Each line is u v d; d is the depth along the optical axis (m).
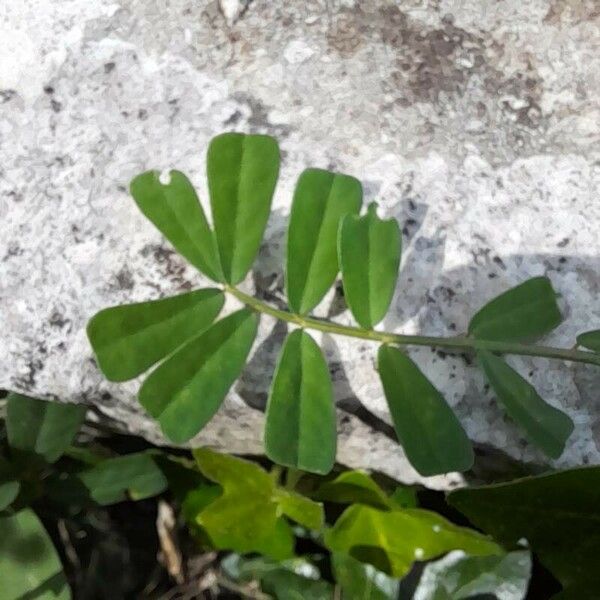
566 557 0.24
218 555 0.28
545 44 0.24
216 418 0.24
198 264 0.22
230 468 0.25
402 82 0.24
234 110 0.24
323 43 0.24
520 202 0.24
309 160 0.24
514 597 0.26
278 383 0.22
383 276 0.22
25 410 0.25
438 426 0.22
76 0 0.24
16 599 0.25
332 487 0.25
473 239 0.23
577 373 0.23
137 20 0.24
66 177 0.24
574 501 0.23
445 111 0.24
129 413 0.24
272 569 0.28
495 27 0.24
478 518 0.23
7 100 0.24
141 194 0.22
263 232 0.22
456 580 0.26
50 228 0.24
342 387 0.23
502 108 0.24
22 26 0.24
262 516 0.25
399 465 0.24
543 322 0.23
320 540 0.27
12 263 0.24
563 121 0.24
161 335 0.22
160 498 0.28
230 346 0.22
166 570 0.29
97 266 0.23
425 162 0.24
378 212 0.23
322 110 0.24
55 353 0.23
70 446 0.26
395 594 0.26
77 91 0.24
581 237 0.24
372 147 0.24
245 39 0.24
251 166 0.22
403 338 0.22
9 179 0.24
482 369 0.23
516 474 0.24
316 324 0.22
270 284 0.23
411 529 0.25
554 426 0.22
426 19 0.24
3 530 0.26
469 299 0.23
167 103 0.24
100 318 0.22
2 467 0.26
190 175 0.24
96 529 0.29
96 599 0.28
